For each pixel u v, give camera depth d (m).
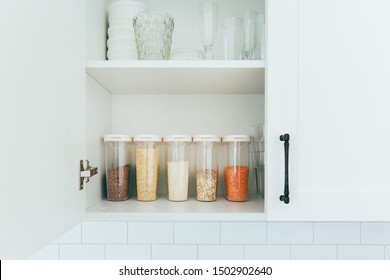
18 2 0.45
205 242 1.11
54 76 0.58
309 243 1.11
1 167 0.40
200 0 1.11
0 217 0.40
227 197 0.98
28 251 0.48
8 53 0.42
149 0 1.11
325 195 0.77
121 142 0.96
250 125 1.11
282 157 0.78
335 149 0.78
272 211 0.77
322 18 0.78
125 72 0.85
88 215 0.79
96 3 0.92
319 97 0.78
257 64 0.82
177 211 0.81
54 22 0.58
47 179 0.55
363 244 1.11
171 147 0.97
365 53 0.78
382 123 0.78
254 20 0.97
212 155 0.97
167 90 1.06
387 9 0.78
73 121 0.70
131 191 1.02
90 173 0.76
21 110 0.46
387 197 0.77
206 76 0.89
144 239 1.11
